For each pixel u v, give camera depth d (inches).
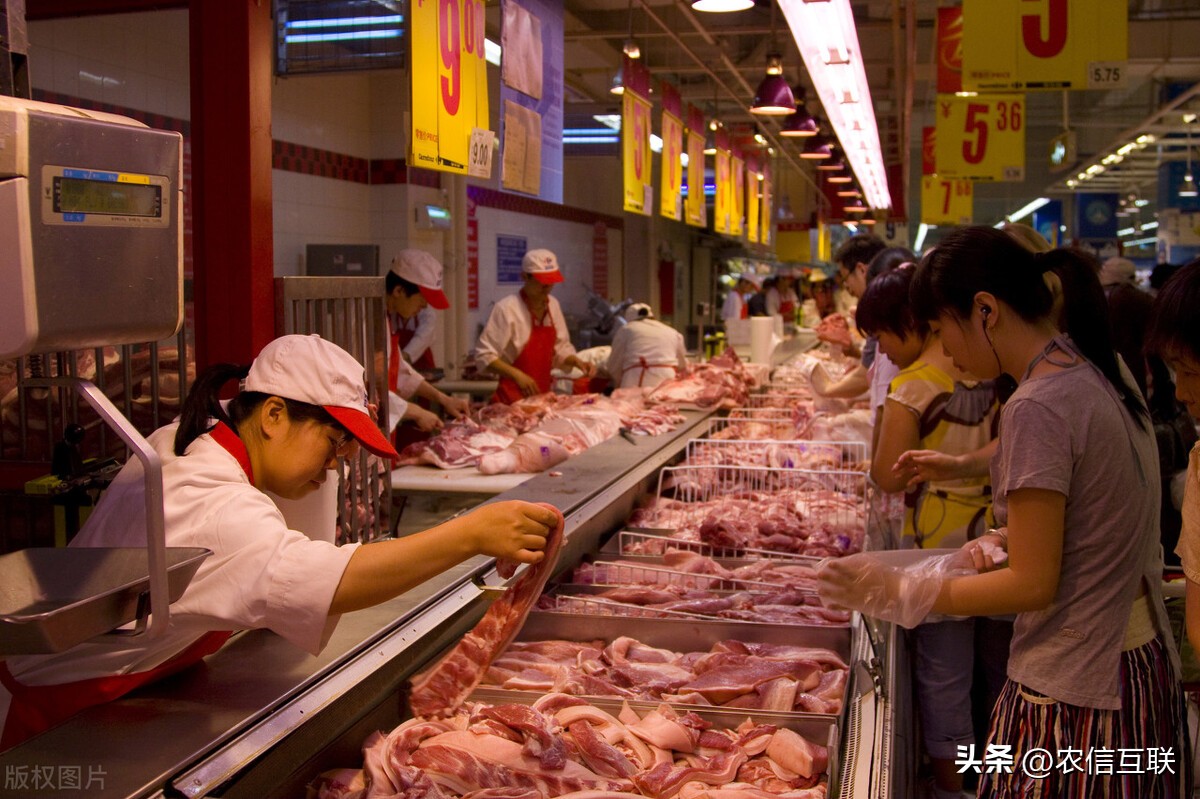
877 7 454.3
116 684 75.1
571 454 183.2
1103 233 1095.0
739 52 470.6
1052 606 80.6
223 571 72.1
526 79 190.7
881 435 135.4
